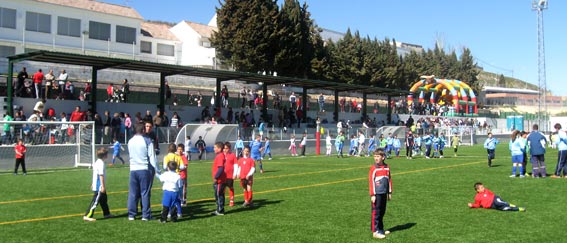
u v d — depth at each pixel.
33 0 50.56
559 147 20.42
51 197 15.34
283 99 51.12
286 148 39.47
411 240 9.67
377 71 73.12
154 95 39.09
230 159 13.20
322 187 17.92
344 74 67.06
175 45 64.50
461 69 101.81
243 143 32.16
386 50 83.56
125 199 14.97
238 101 44.38
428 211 12.80
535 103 104.69
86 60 29.23
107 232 10.36
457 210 12.95
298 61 59.81
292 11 61.31
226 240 9.69
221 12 59.00
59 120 29.14
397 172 23.61
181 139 31.78
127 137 30.30
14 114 28.50
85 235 10.08
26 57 27.41
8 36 49.00
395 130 47.09
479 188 13.33
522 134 21.38
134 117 34.62
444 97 73.69
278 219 11.80
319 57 64.94
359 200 14.74
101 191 11.59
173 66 32.03
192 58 66.94
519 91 124.75
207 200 14.87
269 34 56.84
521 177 20.59
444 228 10.73
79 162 27.73
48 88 31.25
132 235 10.09
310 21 64.75
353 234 10.20
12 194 15.98
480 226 10.92
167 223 11.34
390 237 9.91
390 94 54.00
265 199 15.03
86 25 54.66
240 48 56.50
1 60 38.59
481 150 44.34
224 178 12.50
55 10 52.25
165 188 11.45
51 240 9.65
